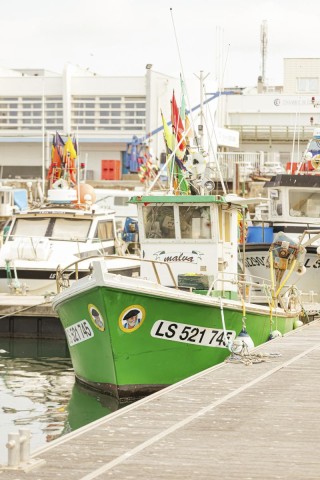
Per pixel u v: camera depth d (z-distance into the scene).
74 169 32.31
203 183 19.53
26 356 21.67
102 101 54.03
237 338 16.02
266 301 21.59
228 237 19.36
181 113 21.44
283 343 17.14
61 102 54.50
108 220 28.77
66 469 8.60
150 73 52.84
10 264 26.17
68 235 27.64
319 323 20.67
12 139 54.53
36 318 24.34
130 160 46.56
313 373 13.80
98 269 15.02
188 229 18.59
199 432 10.05
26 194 38.88
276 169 38.09
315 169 27.80
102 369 16.03
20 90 54.78
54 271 26.02
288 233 26.41
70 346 17.19
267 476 8.38
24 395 17.08
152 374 15.84
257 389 12.52
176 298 15.51
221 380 13.20
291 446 9.45
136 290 15.10
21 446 8.74
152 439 9.70
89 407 15.93
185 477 8.36
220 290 18.12
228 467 8.66
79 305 15.84
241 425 10.39
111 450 9.27
